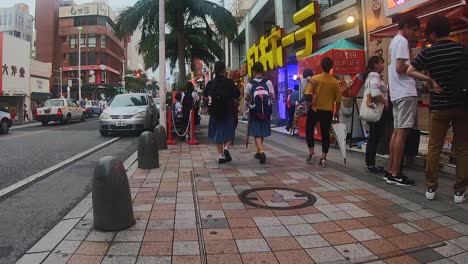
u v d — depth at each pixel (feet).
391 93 17.90
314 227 12.95
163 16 36.96
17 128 68.33
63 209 16.53
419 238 12.00
